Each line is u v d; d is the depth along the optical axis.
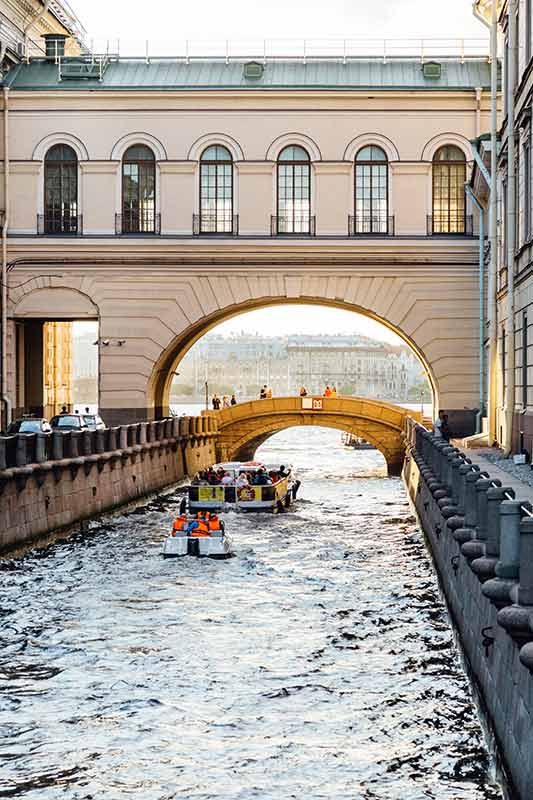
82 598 22.83
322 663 17.80
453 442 39.47
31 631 19.98
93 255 44.44
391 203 44.59
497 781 12.55
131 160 44.72
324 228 44.59
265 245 44.34
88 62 46.00
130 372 44.66
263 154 44.53
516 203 32.31
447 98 44.25
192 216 44.59
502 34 36.47
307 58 46.56
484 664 14.30
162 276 44.56
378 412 54.09
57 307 44.66
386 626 20.28
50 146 44.59
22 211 44.66
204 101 44.47
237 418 55.09
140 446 39.06
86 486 32.84
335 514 37.62
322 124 44.50
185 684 16.73
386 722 14.88
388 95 44.19
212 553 27.72
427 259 44.31
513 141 30.38
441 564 22.95
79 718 15.25
